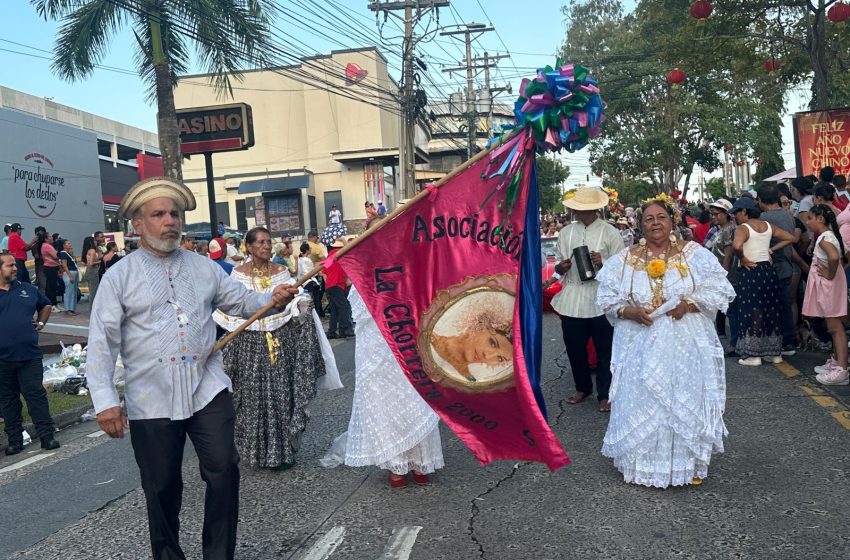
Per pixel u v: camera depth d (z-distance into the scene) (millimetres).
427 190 4211
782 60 17922
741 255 8133
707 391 4617
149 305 3412
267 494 5121
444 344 4285
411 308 4312
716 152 34531
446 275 4301
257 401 5535
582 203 6941
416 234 4309
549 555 3855
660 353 4602
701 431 4562
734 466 5027
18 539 4672
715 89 32469
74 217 22656
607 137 34469
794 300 9117
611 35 36562
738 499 4445
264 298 3939
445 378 4285
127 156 40719
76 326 15719
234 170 39125
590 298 6785
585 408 6930
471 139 36938
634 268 4789
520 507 4551
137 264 3467
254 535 4391
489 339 4242
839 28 15008
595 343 6812
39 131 21125
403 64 24156
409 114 24453
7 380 7102
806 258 9016
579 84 3961
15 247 16750
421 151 41969
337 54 37844
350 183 38344
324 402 7906
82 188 23156
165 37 16312
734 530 4016
